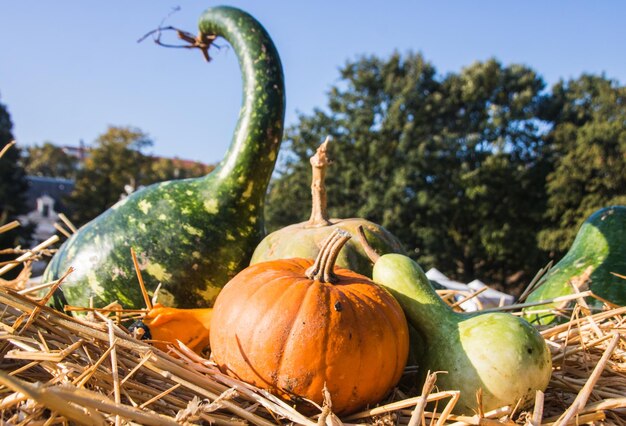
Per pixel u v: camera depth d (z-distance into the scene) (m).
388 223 28.08
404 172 28.31
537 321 3.18
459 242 29.81
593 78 33.97
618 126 28.62
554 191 29.33
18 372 1.84
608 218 3.40
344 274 2.23
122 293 2.95
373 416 1.92
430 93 33.28
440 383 1.97
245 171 3.09
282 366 1.91
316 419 1.88
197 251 2.98
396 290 2.19
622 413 1.99
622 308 2.60
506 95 33.31
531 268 29.36
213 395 1.87
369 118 30.42
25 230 34.94
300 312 1.95
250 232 3.13
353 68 32.09
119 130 44.72
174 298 2.96
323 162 2.83
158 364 1.89
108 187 43.56
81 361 1.92
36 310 1.95
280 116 3.19
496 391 1.88
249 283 2.12
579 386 2.14
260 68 3.22
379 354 1.96
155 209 3.04
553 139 31.95
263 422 1.79
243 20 3.40
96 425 1.50
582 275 3.23
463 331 2.02
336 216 28.86
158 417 1.59
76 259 3.04
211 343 2.14
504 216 30.00
